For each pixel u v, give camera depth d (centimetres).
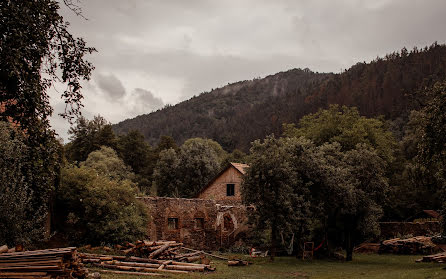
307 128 4947
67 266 1181
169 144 7581
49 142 987
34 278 1024
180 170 5781
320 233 3161
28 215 1609
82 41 959
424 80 11319
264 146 2392
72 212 2306
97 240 2278
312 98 15550
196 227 3238
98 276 1445
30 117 925
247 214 2477
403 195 4441
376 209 2600
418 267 2022
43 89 923
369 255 3058
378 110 11519
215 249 3253
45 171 1126
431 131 1564
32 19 829
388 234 3662
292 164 2425
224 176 4231
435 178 1897
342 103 13488
